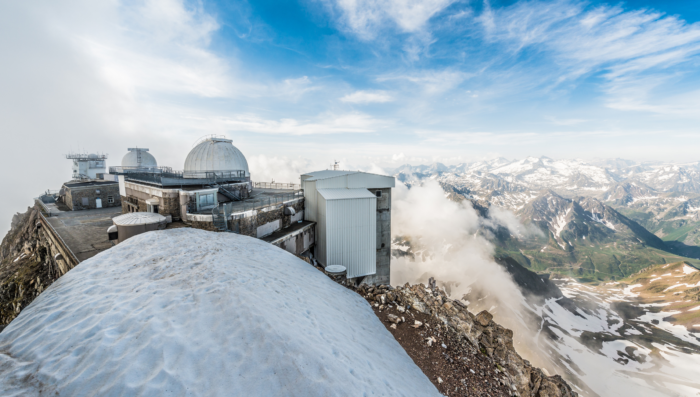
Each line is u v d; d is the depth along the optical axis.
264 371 5.77
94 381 5.35
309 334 7.66
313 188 28.80
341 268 17.69
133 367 5.62
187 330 6.67
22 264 31.48
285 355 6.17
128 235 17.17
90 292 8.70
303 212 30.25
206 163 32.50
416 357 10.89
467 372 11.00
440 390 9.39
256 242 17.33
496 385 10.91
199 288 8.70
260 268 12.27
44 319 7.48
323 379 5.96
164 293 8.39
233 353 6.10
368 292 16.12
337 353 7.45
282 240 22.81
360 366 7.55
